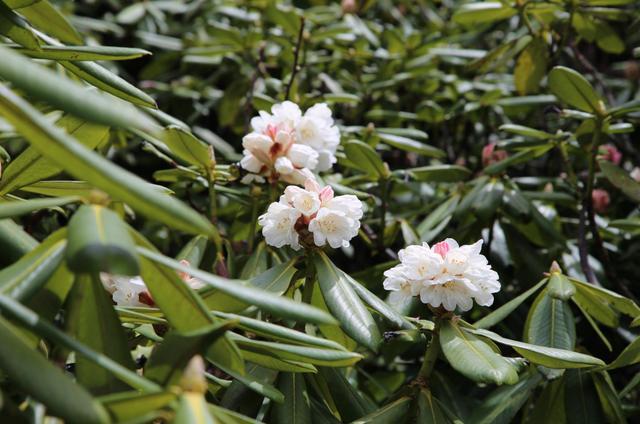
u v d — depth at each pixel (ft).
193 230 2.54
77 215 2.60
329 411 3.51
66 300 2.90
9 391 2.90
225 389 3.62
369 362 5.01
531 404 4.24
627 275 5.01
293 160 3.89
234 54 6.08
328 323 2.73
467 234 4.78
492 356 3.31
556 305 3.79
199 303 2.84
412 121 6.16
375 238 4.80
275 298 2.73
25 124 2.43
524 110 5.62
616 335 4.67
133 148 6.07
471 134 6.39
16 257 3.01
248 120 5.38
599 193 5.09
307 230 3.51
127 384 2.80
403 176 4.72
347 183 4.76
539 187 5.33
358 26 6.01
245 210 4.67
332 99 5.18
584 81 4.30
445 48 6.40
